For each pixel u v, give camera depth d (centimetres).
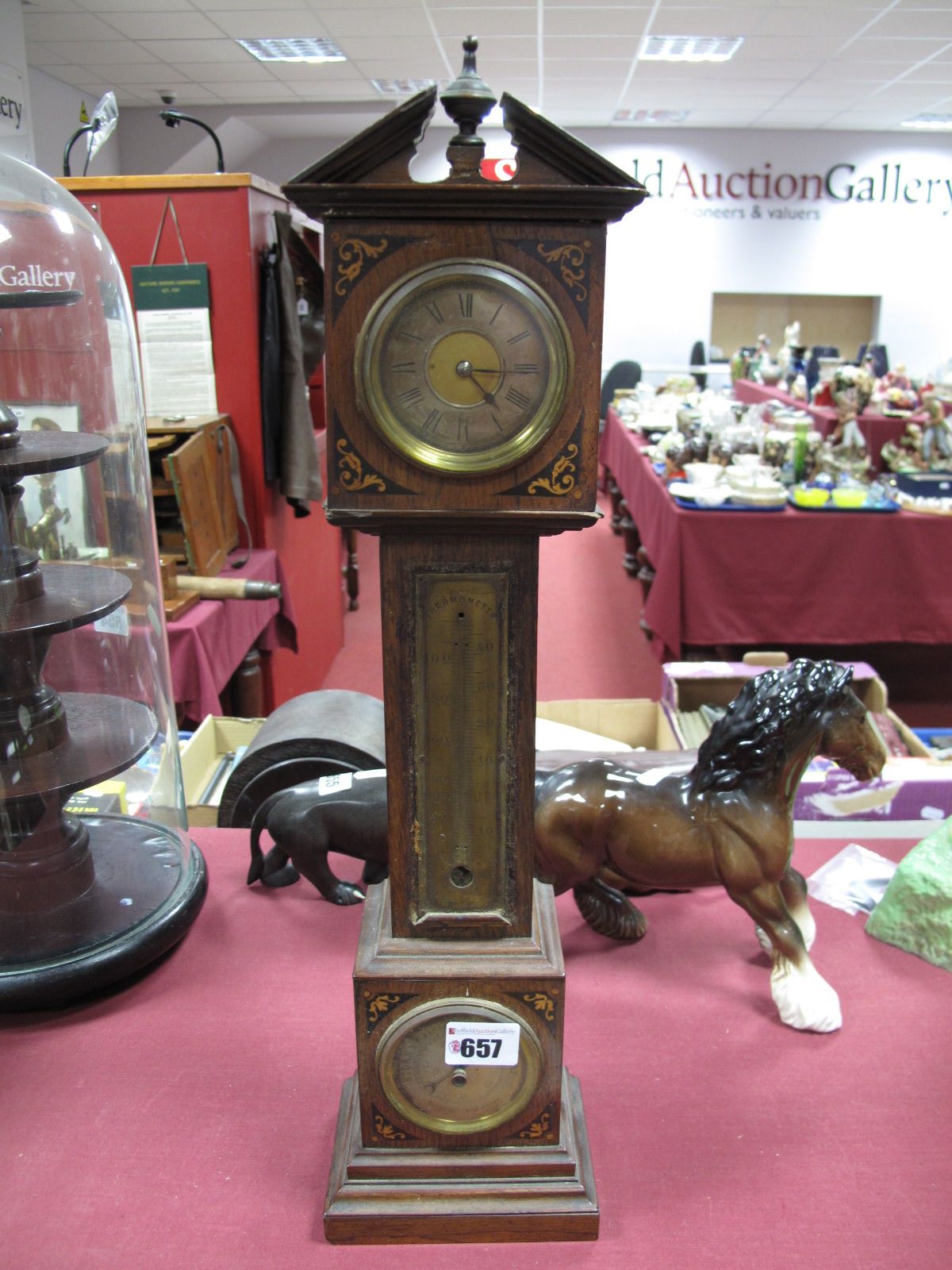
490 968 91
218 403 304
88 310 157
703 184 1034
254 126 974
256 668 310
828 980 132
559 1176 97
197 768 216
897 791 174
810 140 1016
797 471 407
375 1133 97
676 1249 95
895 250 1057
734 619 356
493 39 695
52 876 130
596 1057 118
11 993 119
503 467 80
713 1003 127
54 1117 110
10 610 125
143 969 133
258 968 134
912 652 429
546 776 128
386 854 138
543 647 471
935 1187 101
